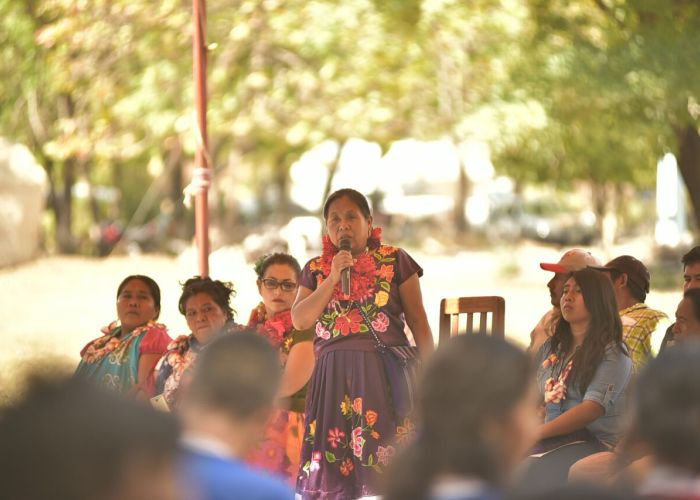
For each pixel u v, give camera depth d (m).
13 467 2.82
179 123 30.91
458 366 3.92
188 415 4.52
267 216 81.81
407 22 24.67
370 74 27.94
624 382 8.73
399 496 3.78
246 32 27.20
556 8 19.31
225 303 9.65
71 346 22.61
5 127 42.28
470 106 23.23
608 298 8.85
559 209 69.19
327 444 8.94
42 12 27.14
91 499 2.86
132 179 65.94
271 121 30.69
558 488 3.61
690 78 16.42
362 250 9.20
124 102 30.94
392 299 9.08
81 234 56.41
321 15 26.67
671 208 43.78
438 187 81.19
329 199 9.21
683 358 3.86
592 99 17.91
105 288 35.97
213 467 4.40
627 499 3.62
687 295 8.63
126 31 27.11
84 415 2.90
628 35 17.64
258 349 4.55
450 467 3.76
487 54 22.98
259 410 4.51
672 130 18.08
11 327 26.16
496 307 9.80
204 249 13.04
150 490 2.94
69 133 32.97
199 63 13.32
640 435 3.90
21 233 43.22
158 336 10.18
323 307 8.79
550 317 10.27
